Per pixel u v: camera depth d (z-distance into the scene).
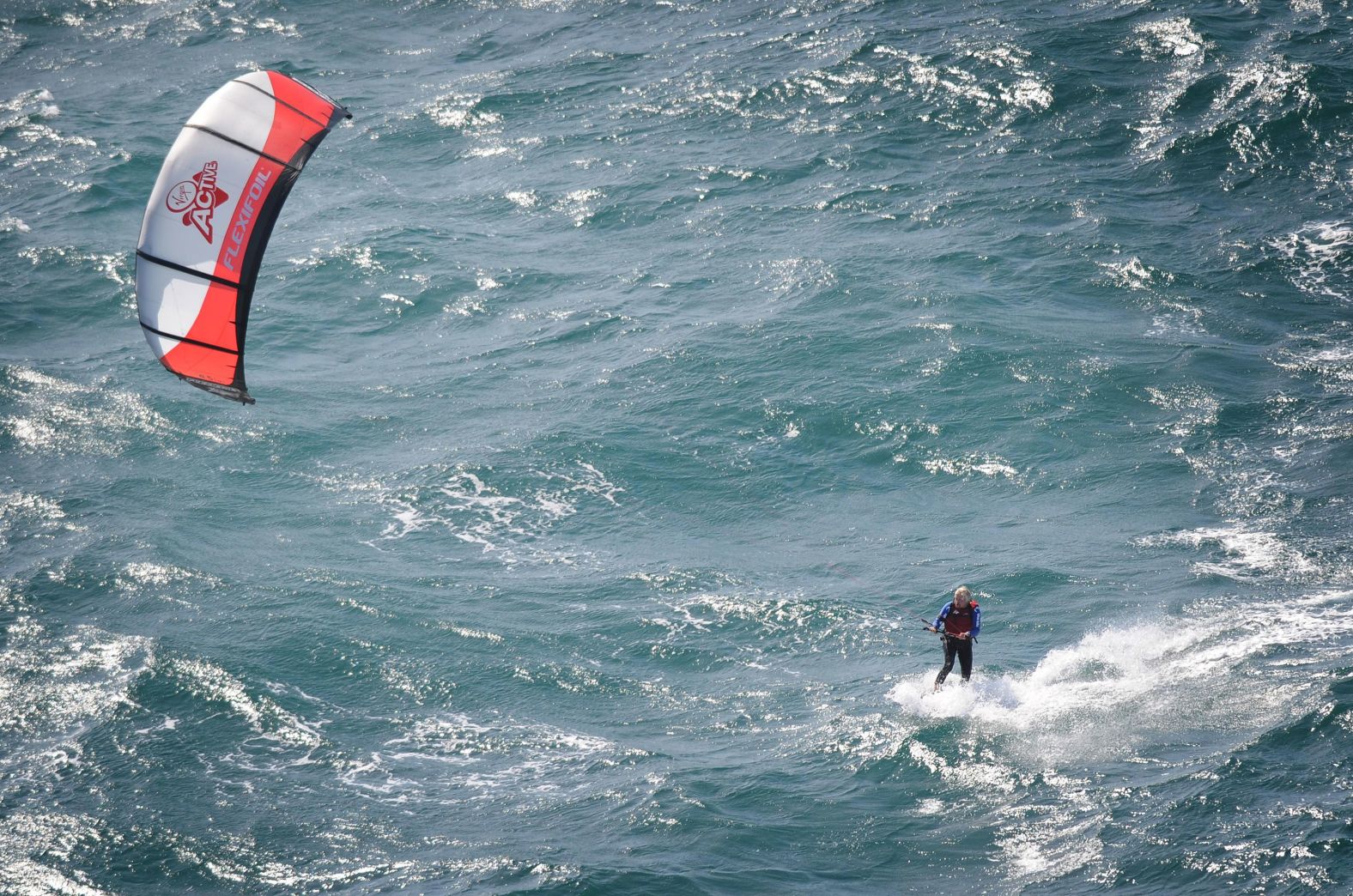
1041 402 105.69
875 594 83.12
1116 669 70.06
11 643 79.56
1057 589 81.25
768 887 53.88
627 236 144.25
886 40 180.62
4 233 150.00
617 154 163.00
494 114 178.12
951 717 66.44
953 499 95.75
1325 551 82.50
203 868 59.03
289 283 138.12
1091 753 61.59
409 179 163.62
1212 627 73.50
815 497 97.25
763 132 163.88
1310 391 104.62
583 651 78.38
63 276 140.00
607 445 104.31
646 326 123.94
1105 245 130.12
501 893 54.12
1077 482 95.81
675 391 111.75
